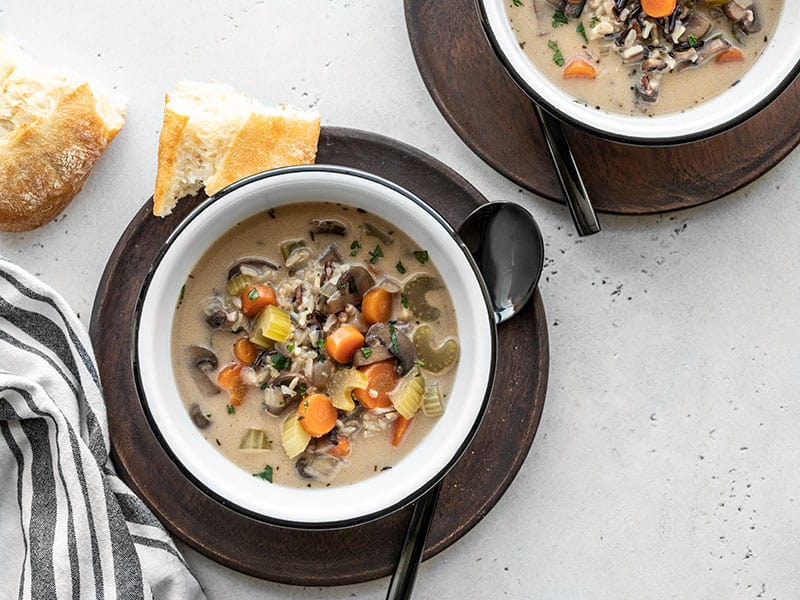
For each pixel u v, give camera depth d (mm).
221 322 658
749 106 647
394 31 718
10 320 684
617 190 702
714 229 724
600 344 722
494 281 687
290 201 655
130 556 673
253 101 697
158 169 678
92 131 691
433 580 717
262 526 689
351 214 661
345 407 651
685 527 724
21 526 687
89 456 669
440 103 697
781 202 725
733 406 728
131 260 686
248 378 660
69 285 710
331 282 657
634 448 723
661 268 724
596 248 721
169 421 643
